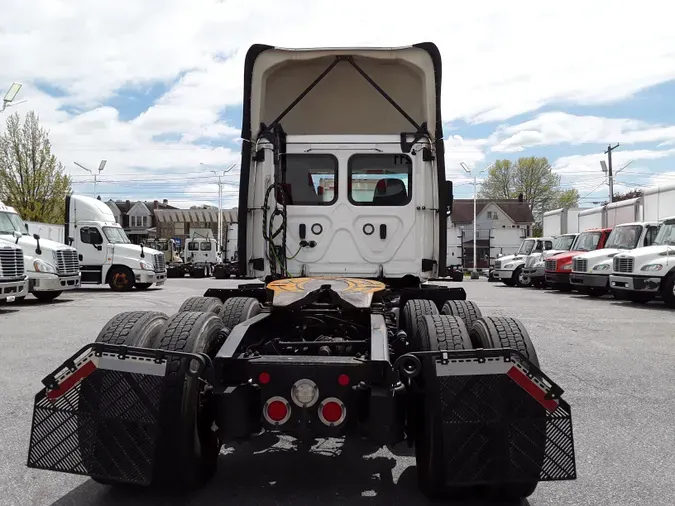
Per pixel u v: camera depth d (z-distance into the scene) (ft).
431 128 20.02
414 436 11.53
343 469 13.14
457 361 10.43
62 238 82.84
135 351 10.37
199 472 11.27
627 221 70.08
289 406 10.44
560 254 73.46
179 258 140.36
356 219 19.94
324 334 14.16
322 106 22.72
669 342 30.96
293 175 20.03
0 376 21.72
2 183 107.24
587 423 16.51
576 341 31.27
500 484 10.69
